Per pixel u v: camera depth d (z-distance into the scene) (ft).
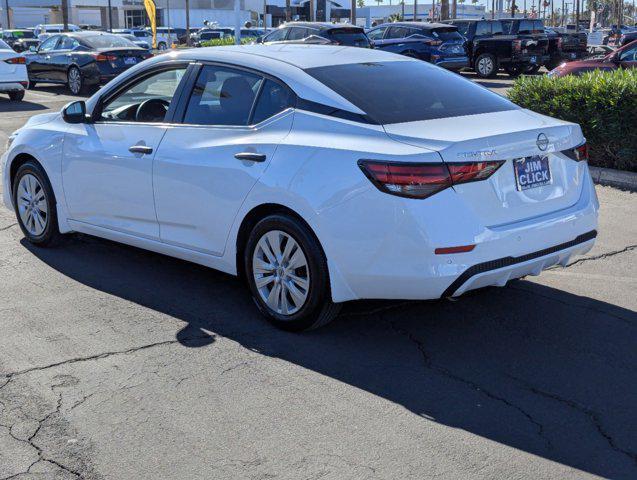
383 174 13.33
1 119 47.42
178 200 16.72
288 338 15.11
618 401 12.66
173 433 11.59
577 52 80.18
